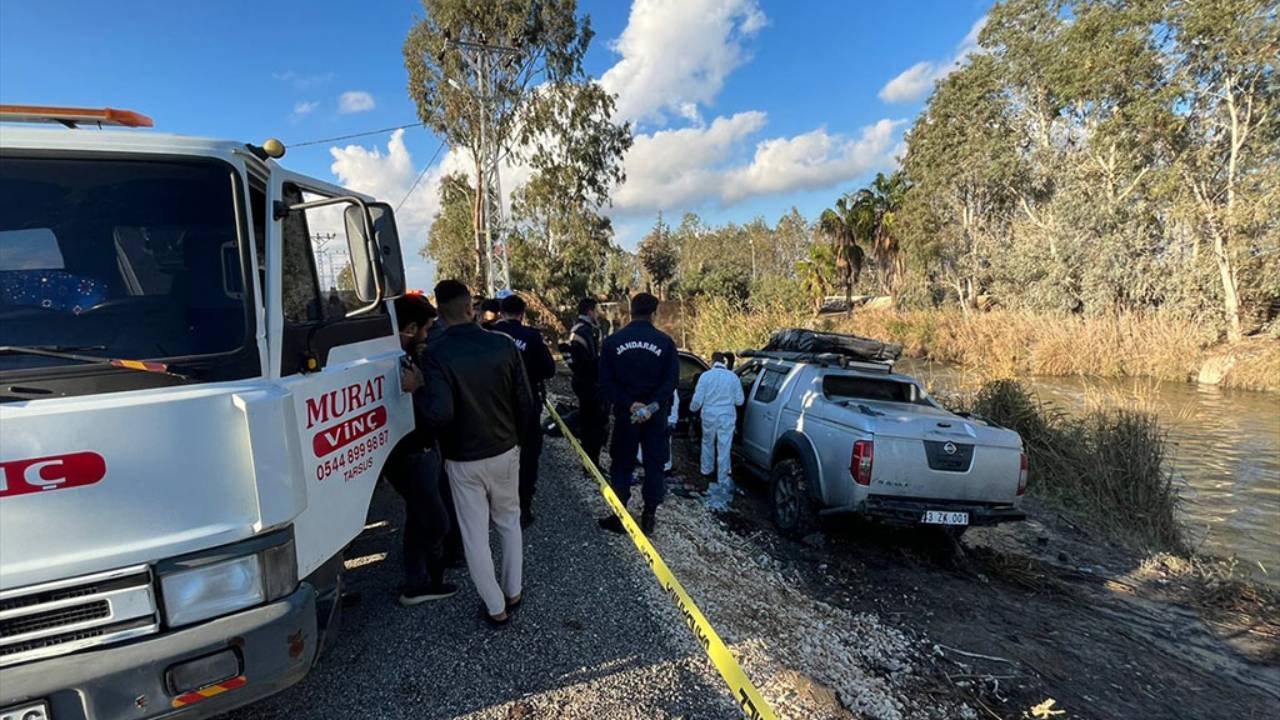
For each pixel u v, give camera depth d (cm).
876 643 413
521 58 2748
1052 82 2880
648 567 438
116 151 211
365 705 284
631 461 496
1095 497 784
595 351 612
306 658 218
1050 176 3134
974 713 352
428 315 421
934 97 3838
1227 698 406
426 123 2922
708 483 726
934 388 1148
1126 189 2577
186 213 217
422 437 372
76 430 180
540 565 432
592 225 3216
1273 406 1527
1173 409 1488
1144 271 2414
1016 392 942
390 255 293
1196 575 617
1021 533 716
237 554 201
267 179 246
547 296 3038
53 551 179
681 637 354
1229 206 2142
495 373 326
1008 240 3119
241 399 201
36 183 203
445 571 419
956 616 484
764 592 449
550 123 2936
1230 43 2116
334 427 263
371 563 431
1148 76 2464
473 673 310
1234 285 2130
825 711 308
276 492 209
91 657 183
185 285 214
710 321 1708
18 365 188
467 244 3494
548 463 689
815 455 577
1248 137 2206
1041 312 2523
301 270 275
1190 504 880
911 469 521
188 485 194
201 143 221
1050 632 474
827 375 636
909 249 4047
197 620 197
